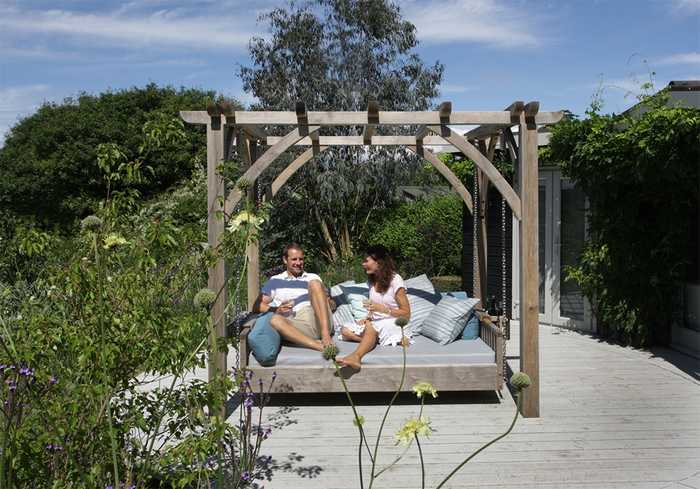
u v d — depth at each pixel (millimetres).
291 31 14109
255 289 6816
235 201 4957
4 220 8609
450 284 13531
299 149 13695
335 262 14273
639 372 6543
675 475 3867
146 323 2951
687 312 7605
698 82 7266
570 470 3961
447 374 5285
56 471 2799
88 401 2826
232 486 3273
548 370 6637
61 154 22891
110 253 3115
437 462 4109
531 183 4996
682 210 7391
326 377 5270
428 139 7211
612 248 7738
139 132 22500
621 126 7410
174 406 3166
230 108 4859
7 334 2758
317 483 3783
